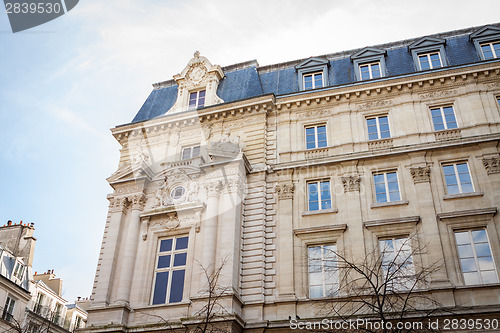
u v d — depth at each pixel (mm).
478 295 22406
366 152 27938
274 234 27203
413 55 32031
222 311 23547
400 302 22828
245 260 26578
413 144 27531
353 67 33031
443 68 29547
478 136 26516
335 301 23625
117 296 26844
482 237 24281
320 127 30734
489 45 31188
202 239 27422
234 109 31875
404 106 29422
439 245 24203
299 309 24359
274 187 28938
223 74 36094
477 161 26297
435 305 22281
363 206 26703
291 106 31562
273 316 24516
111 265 27953
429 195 25812
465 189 25938
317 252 26250
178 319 25047
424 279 22953
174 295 26703
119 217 29812
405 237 25312
